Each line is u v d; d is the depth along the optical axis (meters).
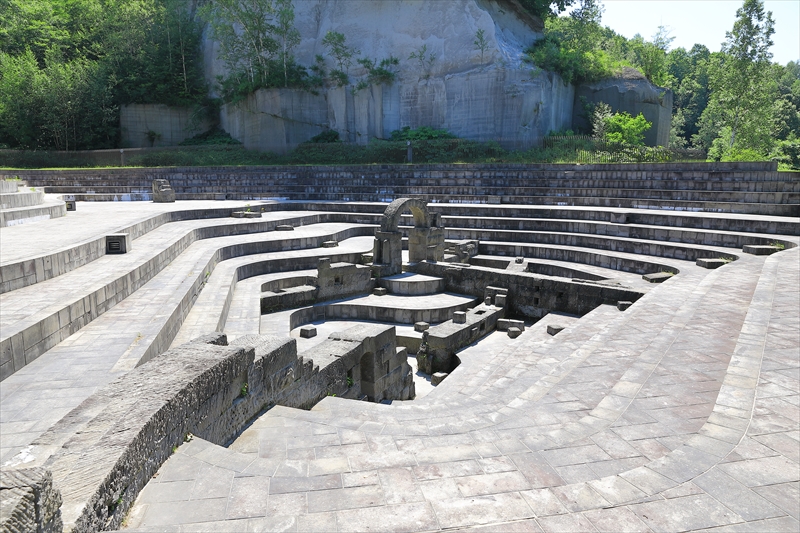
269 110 49.31
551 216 27.88
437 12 47.53
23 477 2.84
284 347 8.03
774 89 55.72
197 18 58.81
